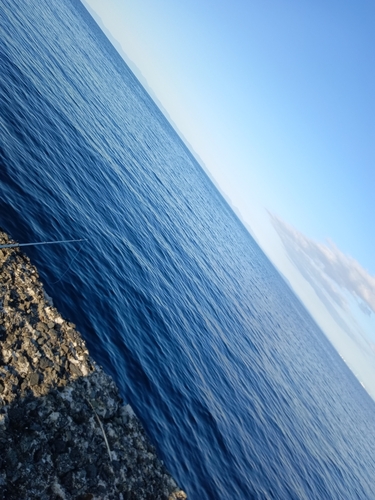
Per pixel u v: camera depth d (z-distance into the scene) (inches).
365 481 1551.4
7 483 253.9
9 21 1272.1
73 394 358.3
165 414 533.0
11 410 290.8
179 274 1209.4
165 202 1946.4
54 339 391.2
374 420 4638.3
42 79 1163.9
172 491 398.0
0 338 333.4
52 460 293.6
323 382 3026.6
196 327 973.8
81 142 1109.7
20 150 691.4
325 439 1475.1
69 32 2610.7
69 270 577.6
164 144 4493.1
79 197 820.6
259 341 1672.0
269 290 4584.2
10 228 505.7
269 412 1021.8
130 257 879.7
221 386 834.2
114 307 625.3
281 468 791.7
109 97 2463.1
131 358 558.6
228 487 537.6
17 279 413.4
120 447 370.9
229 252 3472.0
